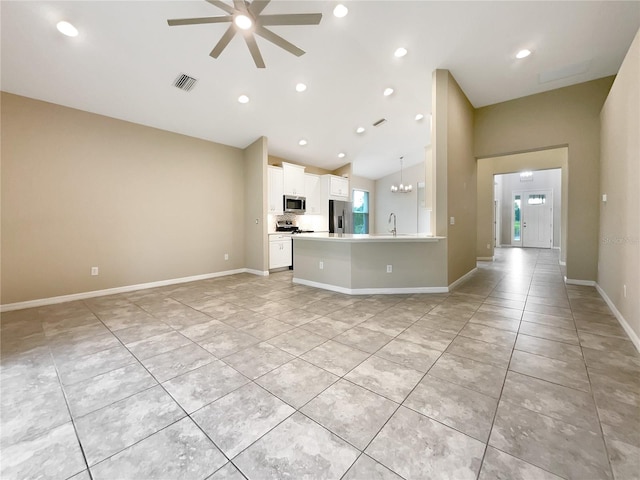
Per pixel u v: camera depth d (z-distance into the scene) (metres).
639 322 2.14
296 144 5.91
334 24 2.94
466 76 3.88
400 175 8.67
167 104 4.03
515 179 10.70
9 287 3.34
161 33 2.86
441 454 1.21
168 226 4.73
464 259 4.68
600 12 2.70
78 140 3.80
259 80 3.78
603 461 1.16
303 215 6.98
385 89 4.20
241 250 5.87
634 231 2.32
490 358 2.05
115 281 4.15
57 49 2.86
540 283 4.40
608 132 3.30
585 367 1.90
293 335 2.52
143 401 1.61
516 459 1.18
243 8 2.17
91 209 3.93
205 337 2.51
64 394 1.68
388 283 3.92
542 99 4.31
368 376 1.83
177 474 1.13
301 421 1.43
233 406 1.56
